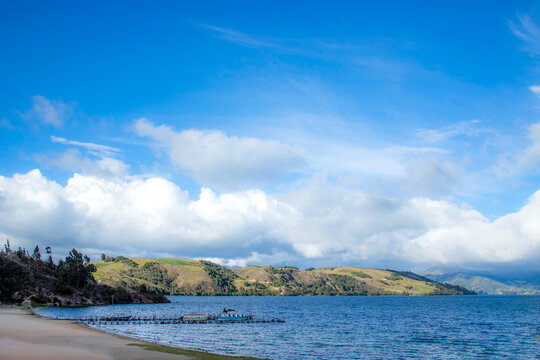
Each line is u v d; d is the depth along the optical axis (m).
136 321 113.56
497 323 132.50
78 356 37.97
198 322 119.06
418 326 118.88
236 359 43.94
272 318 140.12
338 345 73.19
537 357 64.94
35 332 59.41
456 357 63.62
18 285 165.50
